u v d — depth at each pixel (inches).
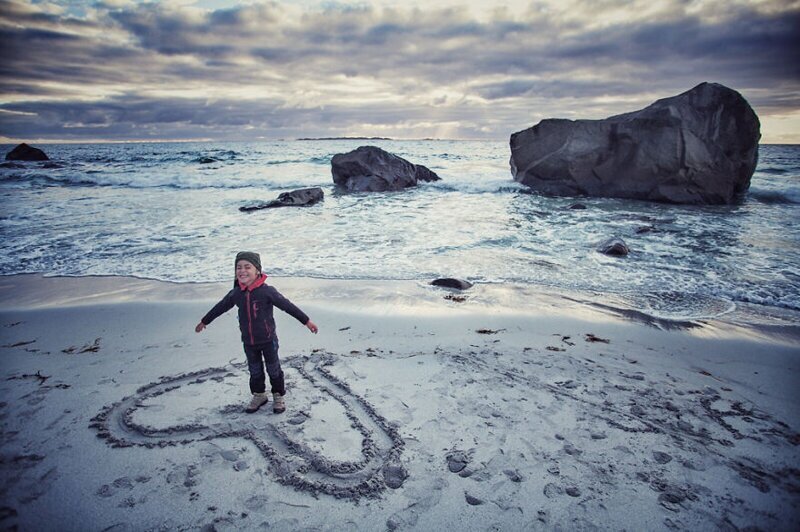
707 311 264.5
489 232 481.4
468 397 165.6
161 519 109.8
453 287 302.5
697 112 723.4
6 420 150.3
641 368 193.2
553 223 531.5
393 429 145.2
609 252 389.7
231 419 151.3
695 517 111.1
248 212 619.8
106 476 124.5
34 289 304.8
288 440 139.3
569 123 799.1
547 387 174.1
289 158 1838.1
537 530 106.9
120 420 150.9
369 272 340.2
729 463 130.7
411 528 107.4
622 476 125.1
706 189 693.3
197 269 350.0
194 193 839.1
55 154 2632.9
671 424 150.2
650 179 721.0
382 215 591.2
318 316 253.0
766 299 283.7
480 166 1408.7
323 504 115.0
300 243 434.3
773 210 631.8
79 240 445.7
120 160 1819.6
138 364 192.2
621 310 265.0
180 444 138.3
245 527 107.5
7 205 668.1
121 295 291.3
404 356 201.0
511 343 217.6
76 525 108.0
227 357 198.8
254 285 149.2
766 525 108.6
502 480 123.0
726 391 174.1
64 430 144.8
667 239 449.4
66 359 197.9
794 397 170.2
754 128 712.4
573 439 141.2
